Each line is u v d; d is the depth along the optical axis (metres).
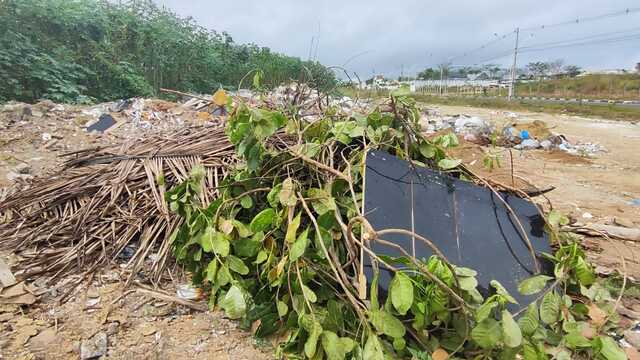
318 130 2.92
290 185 2.27
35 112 6.01
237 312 1.93
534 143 8.70
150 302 2.34
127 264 2.66
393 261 1.84
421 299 1.75
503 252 2.33
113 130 5.80
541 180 5.95
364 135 2.71
